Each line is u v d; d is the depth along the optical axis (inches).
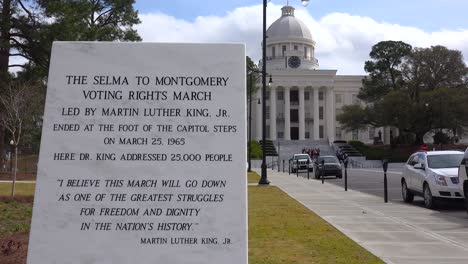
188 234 198.2
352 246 324.5
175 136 206.1
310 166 1747.0
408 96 2849.4
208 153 205.0
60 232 197.3
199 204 200.4
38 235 196.5
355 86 4411.9
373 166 2664.9
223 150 205.5
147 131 206.5
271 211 514.3
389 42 3408.0
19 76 1334.9
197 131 206.7
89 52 212.4
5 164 1385.3
